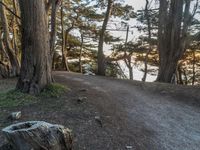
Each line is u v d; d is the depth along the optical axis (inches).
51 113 351.6
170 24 808.3
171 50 802.2
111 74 1525.6
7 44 780.0
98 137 300.0
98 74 1045.2
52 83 449.1
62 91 435.2
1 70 753.6
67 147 234.2
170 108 446.9
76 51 1596.9
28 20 420.8
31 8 419.2
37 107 371.2
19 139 218.2
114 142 293.7
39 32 426.3
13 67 772.0
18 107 371.2
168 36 810.8
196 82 1499.8
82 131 308.5
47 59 438.9
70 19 1470.2
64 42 1384.1
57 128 231.5
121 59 1483.8
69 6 1422.2
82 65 1608.0
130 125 346.0
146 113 405.7
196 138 329.4
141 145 295.7
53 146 223.9
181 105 472.1
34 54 425.1
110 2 1062.4
